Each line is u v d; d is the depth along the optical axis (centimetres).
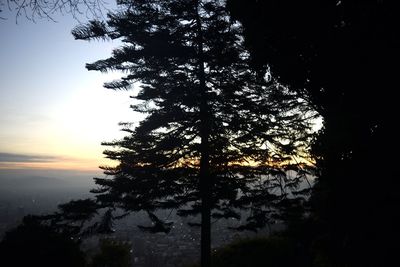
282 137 1358
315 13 613
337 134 598
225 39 1283
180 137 1379
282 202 1234
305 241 791
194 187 1359
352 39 570
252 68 898
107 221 1275
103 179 1355
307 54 690
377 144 558
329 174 646
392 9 511
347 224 602
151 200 1339
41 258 981
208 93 1327
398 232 520
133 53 1302
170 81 1427
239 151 1395
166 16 1371
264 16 705
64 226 1122
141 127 1373
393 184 537
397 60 517
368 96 565
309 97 789
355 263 575
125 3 1291
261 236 1653
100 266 1532
